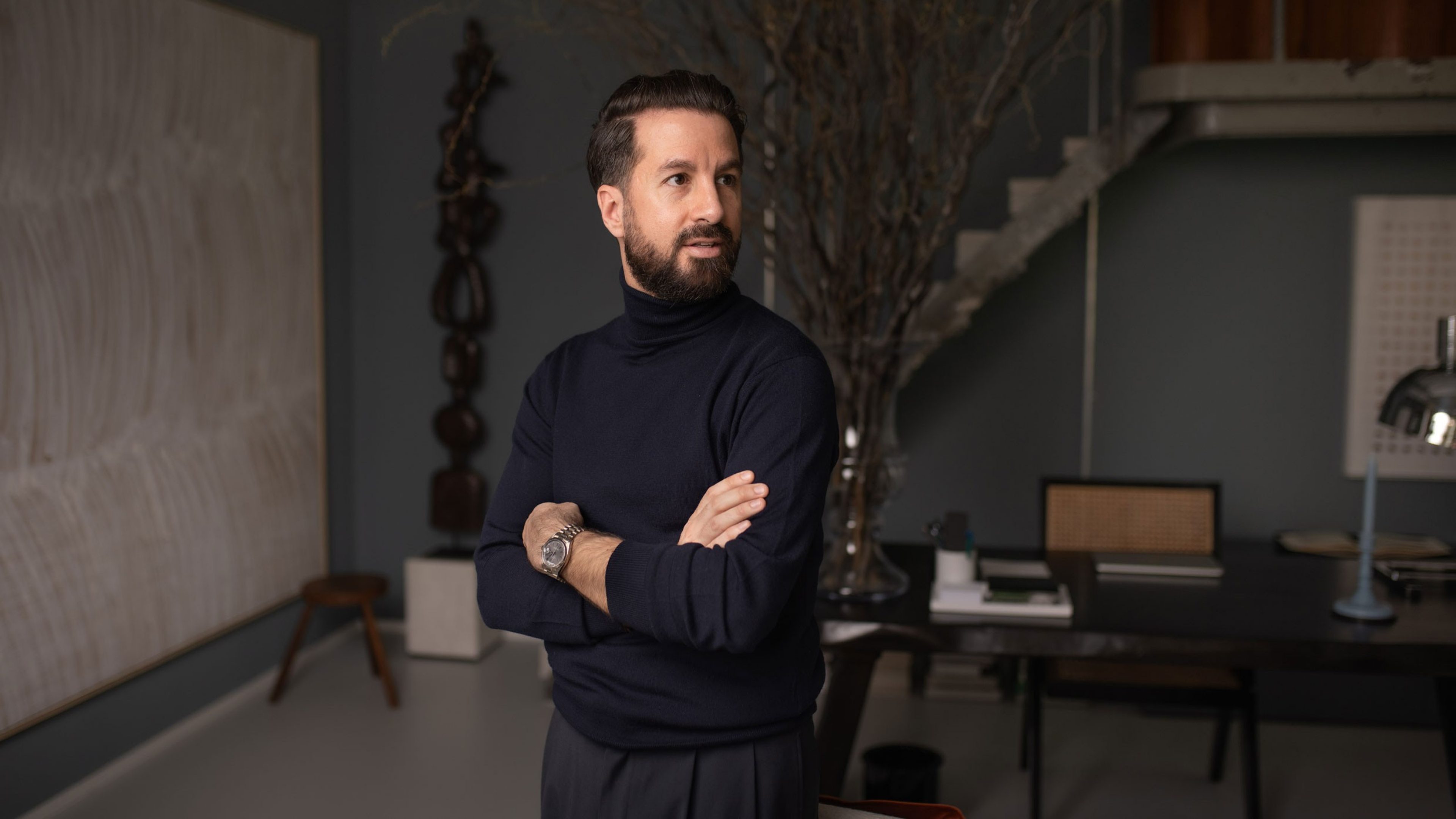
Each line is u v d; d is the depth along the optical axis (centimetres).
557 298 469
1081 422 424
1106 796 338
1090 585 297
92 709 338
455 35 466
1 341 297
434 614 462
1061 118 414
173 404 370
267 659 434
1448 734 278
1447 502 398
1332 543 342
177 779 345
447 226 467
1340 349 404
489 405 479
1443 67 335
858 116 253
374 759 362
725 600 120
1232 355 411
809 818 141
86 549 331
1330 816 325
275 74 425
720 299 137
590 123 457
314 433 462
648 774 134
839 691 273
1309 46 350
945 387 430
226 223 397
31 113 306
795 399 129
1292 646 243
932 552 334
